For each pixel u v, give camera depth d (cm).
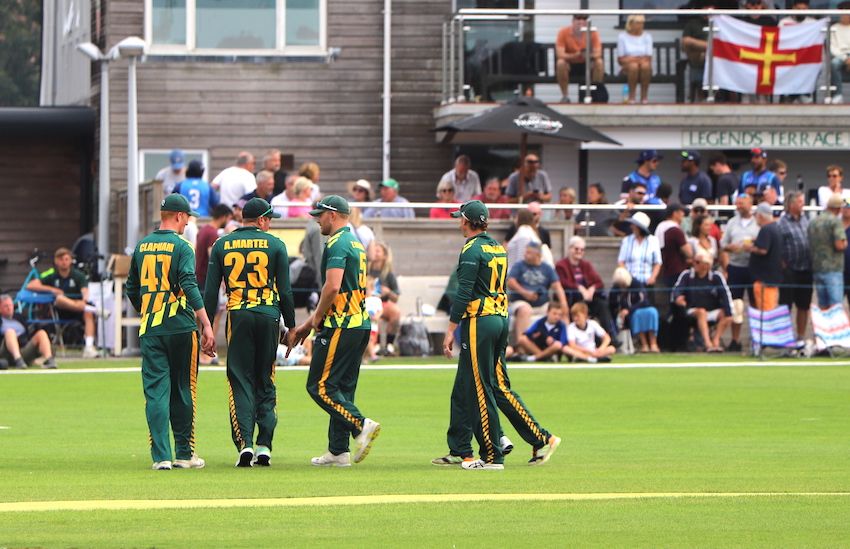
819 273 8769
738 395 6794
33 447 4900
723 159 9856
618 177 11169
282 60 11125
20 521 3247
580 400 6569
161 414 4303
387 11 11119
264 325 4422
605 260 9438
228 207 8212
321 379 4450
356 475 4181
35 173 12112
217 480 4022
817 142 10825
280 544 2973
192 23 11069
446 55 10819
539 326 8400
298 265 8062
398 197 9538
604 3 11269
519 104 9562
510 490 3828
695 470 4284
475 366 4394
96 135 11656
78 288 9019
